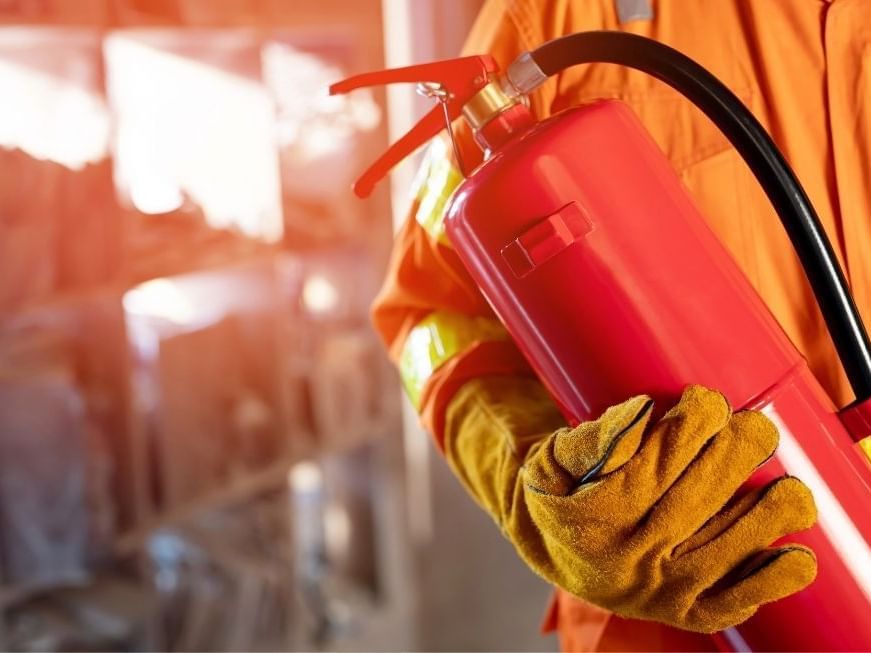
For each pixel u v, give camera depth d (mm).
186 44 2164
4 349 1886
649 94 885
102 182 1891
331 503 2783
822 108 860
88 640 1947
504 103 783
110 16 1858
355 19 2375
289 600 2385
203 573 2238
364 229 2488
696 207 766
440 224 930
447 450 961
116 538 1983
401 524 2705
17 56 1871
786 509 684
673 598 710
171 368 2107
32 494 1832
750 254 873
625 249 727
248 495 2344
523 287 750
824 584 742
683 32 883
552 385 785
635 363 731
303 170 2402
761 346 747
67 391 1841
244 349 2307
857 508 753
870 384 751
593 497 674
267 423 2297
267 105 2199
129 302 2234
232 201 2238
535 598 2896
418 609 2881
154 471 2111
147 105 2129
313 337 2490
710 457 673
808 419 751
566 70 909
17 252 1765
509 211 739
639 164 744
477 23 975
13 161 1768
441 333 995
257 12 2148
